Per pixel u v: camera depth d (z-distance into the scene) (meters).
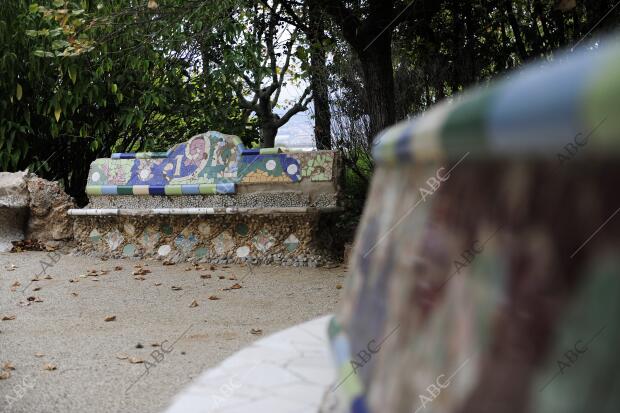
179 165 9.35
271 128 14.31
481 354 0.55
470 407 0.55
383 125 9.05
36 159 11.88
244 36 12.46
